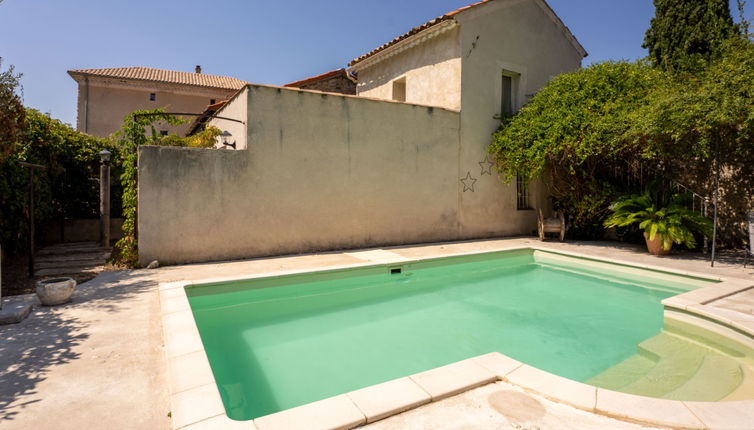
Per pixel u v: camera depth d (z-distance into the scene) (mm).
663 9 10914
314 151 7785
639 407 2229
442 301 5688
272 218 7391
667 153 7715
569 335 4391
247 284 5473
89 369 2752
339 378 3381
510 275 7223
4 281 5316
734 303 4312
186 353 2869
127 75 20234
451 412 2229
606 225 8539
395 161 8805
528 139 9258
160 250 6469
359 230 8375
